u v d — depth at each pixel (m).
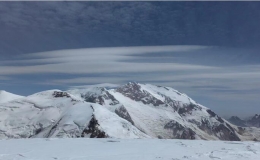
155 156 24.47
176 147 29.64
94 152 26.09
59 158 23.20
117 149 27.84
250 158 24.11
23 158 23.05
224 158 23.97
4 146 28.95
